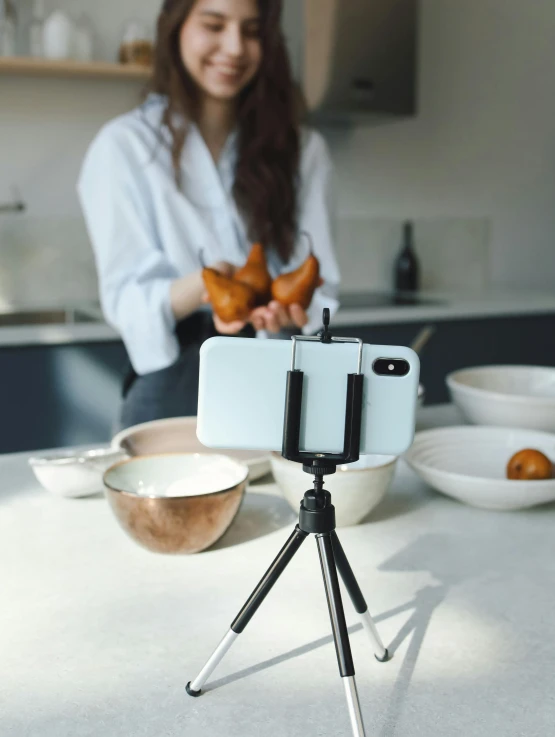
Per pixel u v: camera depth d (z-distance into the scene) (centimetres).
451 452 118
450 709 60
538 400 130
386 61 300
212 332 188
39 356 242
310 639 70
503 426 135
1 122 286
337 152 344
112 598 77
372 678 64
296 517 98
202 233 193
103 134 191
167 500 83
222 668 66
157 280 184
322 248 210
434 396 302
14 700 61
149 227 192
